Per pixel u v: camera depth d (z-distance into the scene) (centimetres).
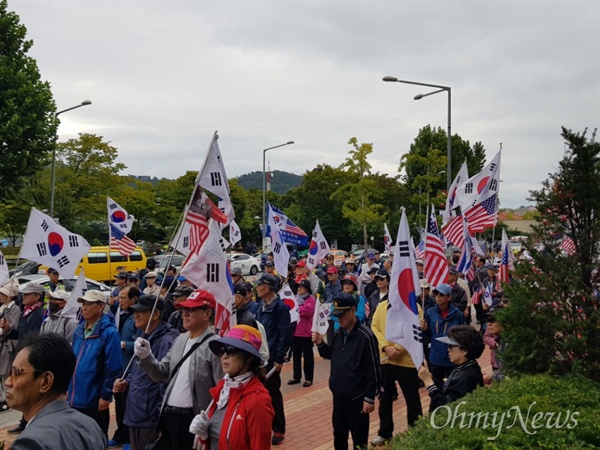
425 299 895
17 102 2706
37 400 261
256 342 375
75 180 3653
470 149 5916
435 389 491
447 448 364
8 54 2809
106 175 3794
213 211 581
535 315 573
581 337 548
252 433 358
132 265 2747
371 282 1276
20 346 269
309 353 973
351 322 565
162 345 538
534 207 616
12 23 2797
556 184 598
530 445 365
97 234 4025
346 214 4159
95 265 2616
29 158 2766
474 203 1234
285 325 743
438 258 809
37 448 234
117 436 707
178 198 5069
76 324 754
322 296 1345
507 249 1056
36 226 904
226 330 523
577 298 568
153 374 475
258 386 372
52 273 1229
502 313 592
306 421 776
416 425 443
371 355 558
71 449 244
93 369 571
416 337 583
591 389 495
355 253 4238
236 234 1709
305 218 6078
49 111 2841
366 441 568
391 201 5806
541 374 545
